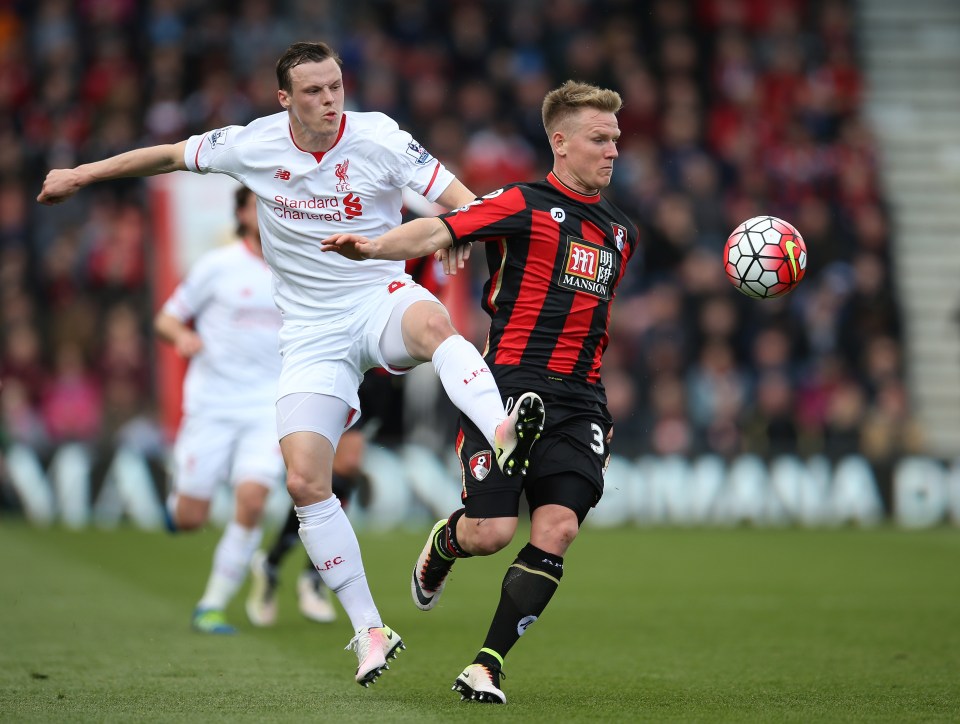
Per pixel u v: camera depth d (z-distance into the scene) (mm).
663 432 55375
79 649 23656
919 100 77000
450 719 17000
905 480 54438
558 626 27938
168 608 29750
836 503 54094
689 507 53406
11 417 52406
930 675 21484
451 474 51375
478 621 28484
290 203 19594
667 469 53562
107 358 54688
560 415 18766
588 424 18891
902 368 61875
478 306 54688
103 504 49844
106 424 53062
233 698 18688
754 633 26922
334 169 19500
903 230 72688
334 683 20219
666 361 57281
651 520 53125
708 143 67500
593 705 18328
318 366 19531
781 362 58219
